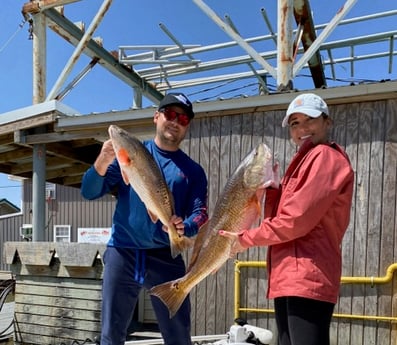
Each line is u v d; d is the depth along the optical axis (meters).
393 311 2.97
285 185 1.68
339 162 1.57
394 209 3.01
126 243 1.95
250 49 3.74
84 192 1.88
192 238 1.82
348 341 3.09
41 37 4.91
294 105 1.71
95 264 3.62
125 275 1.95
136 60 6.07
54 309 3.75
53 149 5.32
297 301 1.56
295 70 3.60
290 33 3.55
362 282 3.04
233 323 3.43
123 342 1.98
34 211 4.66
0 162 6.21
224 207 1.71
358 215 3.11
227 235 1.67
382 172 3.05
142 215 1.91
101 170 1.83
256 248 3.40
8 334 4.21
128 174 1.68
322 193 1.51
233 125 3.56
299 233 1.53
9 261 3.98
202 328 3.52
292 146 3.32
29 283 3.89
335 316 3.13
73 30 5.22
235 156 3.53
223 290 3.48
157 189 1.71
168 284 1.79
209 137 3.64
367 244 3.07
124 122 4.10
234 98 3.47
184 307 1.97
